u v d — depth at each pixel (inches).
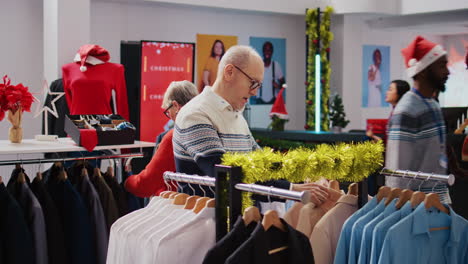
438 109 125.3
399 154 123.6
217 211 78.2
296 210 89.1
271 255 70.8
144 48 282.7
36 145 135.3
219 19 373.7
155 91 287.3
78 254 119.6
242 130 107.7
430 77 124.8
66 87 230.4
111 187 131.4
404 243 81.9
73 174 131.1
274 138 323.9
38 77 300.2
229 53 102.6
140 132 285.9
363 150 90.7
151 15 343.0
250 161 75.9
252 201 84.0
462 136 234.4
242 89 102.4
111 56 330.6
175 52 289.3
